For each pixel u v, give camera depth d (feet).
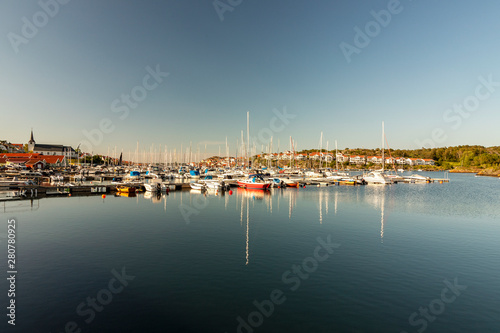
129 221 109.50
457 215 128.36
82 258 68.18
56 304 47.24
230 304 48.06
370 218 119.65
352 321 43.57
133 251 73.61
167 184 224.74
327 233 94.07
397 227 103.65
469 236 91.76
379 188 260.62
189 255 71.15
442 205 158.10
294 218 118.32
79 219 112.27
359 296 51.21
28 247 76.13
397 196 199.11
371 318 44.39
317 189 246.88
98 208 138.10
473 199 185.06
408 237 89.97
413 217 122.83
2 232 91.56
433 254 73.87
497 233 95.96
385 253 74.33
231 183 256.52
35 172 270.05
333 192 222.89
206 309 46.44
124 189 191.42
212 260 67.87
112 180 275.59
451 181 360.07
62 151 524.52
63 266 63.16
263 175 321.11
